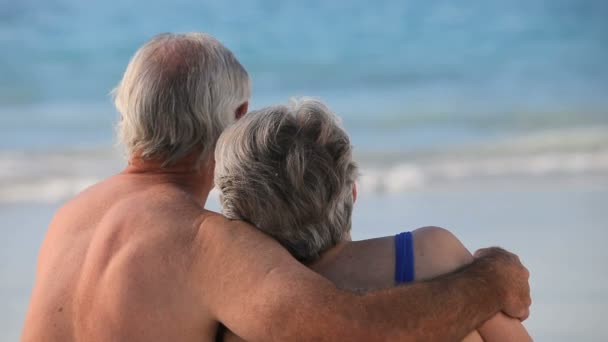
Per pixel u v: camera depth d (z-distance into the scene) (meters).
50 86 24.97
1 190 12.38
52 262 2.94
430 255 2.77
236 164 2.75
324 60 29.55
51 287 2.88
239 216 2.78
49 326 2.82
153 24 34.88
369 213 10.35
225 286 2.63
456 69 27.56
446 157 14.20
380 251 2.79
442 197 11.19
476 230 9.44
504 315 2.73
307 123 2.77
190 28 34.75
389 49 31.31
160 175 3.17
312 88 25.66
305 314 2.50
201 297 2.67
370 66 28.39
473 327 2.59
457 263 2.78
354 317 2.49
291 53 30.78
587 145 14.77
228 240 2.68
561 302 7.46
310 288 2.53
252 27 34.97
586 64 27.22
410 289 2.57
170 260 2.72
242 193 2.73
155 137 3.14
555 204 10.55
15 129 18.50
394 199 11.15
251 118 2.81
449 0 37.59
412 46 31.58
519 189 11.51
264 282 2.57
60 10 35.28
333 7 37.38
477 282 2.63
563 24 33.69
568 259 8.41
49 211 11.18
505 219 9.89
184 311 2.68
